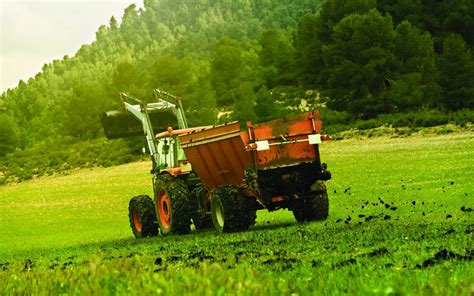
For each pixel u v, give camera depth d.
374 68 156.12
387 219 33.53
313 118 36.00
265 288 12.35
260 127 35.28
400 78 149.62
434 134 107.69
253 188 34.88
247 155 35.47
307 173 36.38
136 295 12.90
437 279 13.10
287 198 35.75
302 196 36.09
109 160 164.38
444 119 117.25
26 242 52.69
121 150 167.38
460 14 189.75
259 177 35.28
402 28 162.25
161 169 43.47
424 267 15.62
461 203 37.97
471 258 16.94
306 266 17.11
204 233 37.62
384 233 26.12
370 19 160.25
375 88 157.12
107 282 14.35
